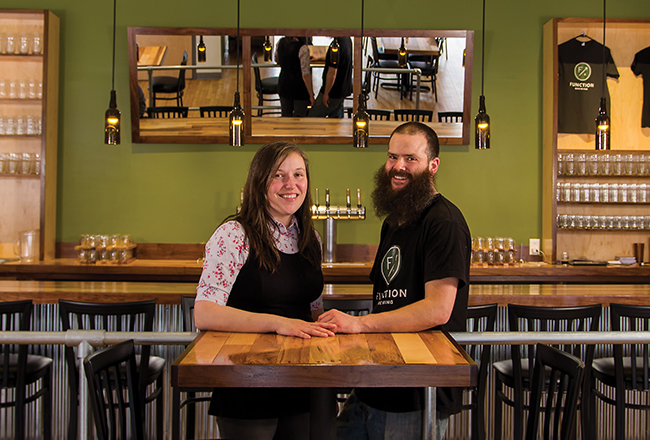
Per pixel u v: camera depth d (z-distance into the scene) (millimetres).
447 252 1572
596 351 3045
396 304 1696
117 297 2871
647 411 3219
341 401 2379
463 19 4812
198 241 4863
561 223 4730
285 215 1714
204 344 1308
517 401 2471
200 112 4738
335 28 4770
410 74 4730
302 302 1710
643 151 4789
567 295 2891
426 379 1138
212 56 4715
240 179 4840
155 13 4773
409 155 1776
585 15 4840
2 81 4527
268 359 1174
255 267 1622
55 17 4672
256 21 4770
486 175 4867
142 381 2438
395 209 1760
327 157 4836
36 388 3062
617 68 4941
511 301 2877
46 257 4594
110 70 4805
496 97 4859
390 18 4785
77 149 4832
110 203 4859
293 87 4715
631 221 4719
